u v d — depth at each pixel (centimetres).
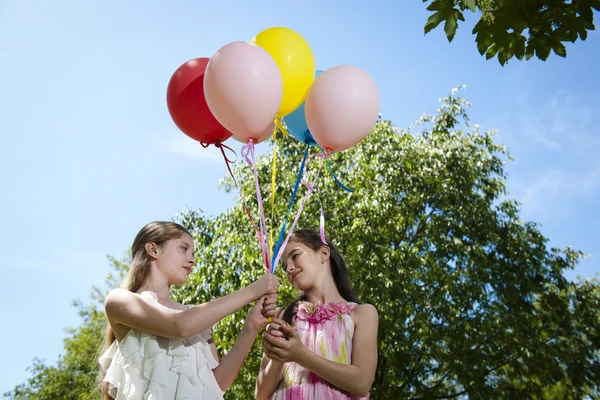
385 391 1043
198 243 1177
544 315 1240
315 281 262
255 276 1026
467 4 302
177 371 224
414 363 1095
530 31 309
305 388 235
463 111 1292
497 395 1088
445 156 1156
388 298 1005
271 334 227
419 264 1051
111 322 235
